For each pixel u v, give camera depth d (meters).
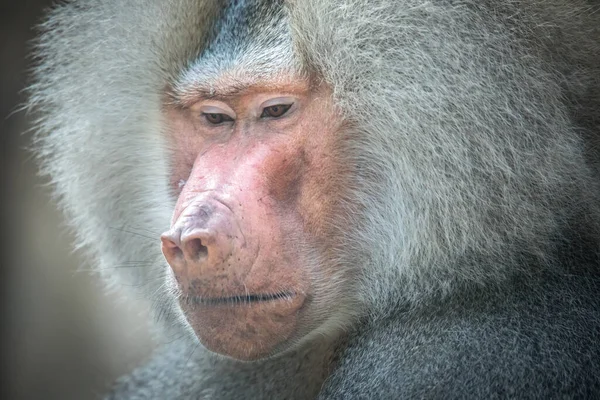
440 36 4.09
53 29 5.30
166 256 4.19
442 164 4.12
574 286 4.20
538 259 4.15
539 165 4.06
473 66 4.04
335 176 4.43
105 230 5.35
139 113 5.09
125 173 5.23
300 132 4.42
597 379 3.99
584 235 4.32
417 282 4.25
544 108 4.08
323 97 4.41
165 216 5.13
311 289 4.41
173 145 4.93
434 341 4.11
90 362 10.02
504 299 4.12
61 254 10.04
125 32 4.93
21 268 9.91
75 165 5.28
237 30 4.61
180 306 4.36
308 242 4.43
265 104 4.48
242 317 4.27
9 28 9.64
